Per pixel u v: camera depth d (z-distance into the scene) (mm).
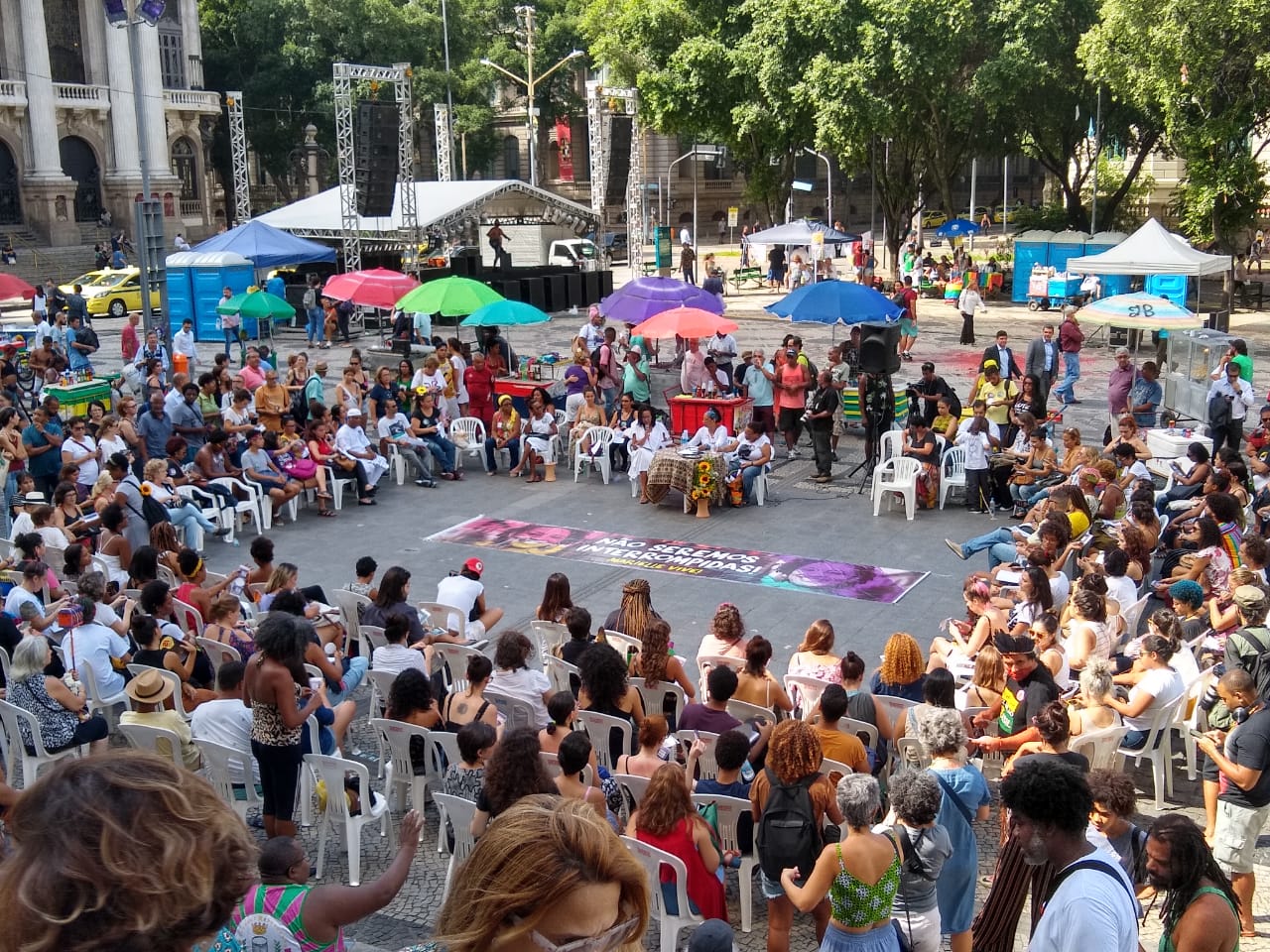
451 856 8039
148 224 24422
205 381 18922
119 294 40438
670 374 24938
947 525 16266
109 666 9680
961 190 78438
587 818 1965
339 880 7836
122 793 1626
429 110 62562
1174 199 40406
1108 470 14117
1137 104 32750
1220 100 32469
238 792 8195
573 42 64875
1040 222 45969
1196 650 9609
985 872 7859
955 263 42156
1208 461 14508
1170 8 29797
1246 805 6781
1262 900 7430
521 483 18828
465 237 42000
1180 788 8984
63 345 27156
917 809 5711
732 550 15250
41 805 1621
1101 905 3932
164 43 57750
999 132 43125
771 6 38219
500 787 6059
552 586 10797
